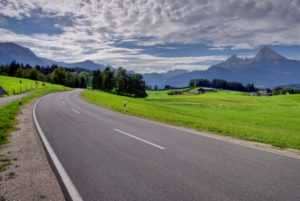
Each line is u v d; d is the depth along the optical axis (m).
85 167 6.40
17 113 18.77
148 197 4.71
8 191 4.83
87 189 5.04
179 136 10.73
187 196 4.76
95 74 142.12
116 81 129.00
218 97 105.38
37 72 147.88
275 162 6.95
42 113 19.28
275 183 5.40
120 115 19.23
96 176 5.77
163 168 6.37
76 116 17.86
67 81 153.00
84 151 8.01
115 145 8.88
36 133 11.11
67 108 24.09
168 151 8.07
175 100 85.88
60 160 6.98
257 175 5.89
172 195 4.80
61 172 5.99
